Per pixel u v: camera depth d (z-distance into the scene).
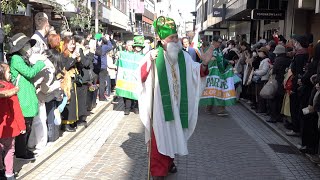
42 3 10.78
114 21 28.70
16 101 4.97
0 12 6.30
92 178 5.52
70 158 6.40
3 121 4.82
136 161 6.34
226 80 10.48
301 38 7.75
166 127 5.07
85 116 8.72
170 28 5.06
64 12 14.93
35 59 6.04
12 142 5.01
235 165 6.35
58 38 6.82
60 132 7.91
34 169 5.76
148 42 12.62
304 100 6.91
